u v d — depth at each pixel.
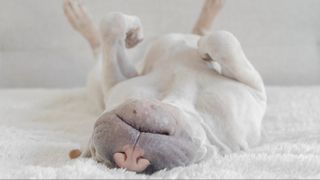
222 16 1.56
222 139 0.86
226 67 0.92
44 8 1.57
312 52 1.56
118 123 0.74
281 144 0.92
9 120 1.13
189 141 0.77
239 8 1.56
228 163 0.80
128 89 0.94
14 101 1.30
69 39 1.58
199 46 0.96
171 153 0.74
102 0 1.56
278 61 1.56
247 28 1.57
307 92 1.30
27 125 1.09
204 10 1.35
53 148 0.91
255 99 0.93
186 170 0.75
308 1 1.55
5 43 1.57
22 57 1.57
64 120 1.16
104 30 0.99
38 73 1.58
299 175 0.75
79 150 0.85
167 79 0.95
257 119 0.91
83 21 1.36
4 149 0.89
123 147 0.73
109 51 1.00
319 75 1.56
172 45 1.03
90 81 1.23
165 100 0.86
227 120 0.86
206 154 0.81
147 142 0.73
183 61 0.97
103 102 1.18
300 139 0.98
